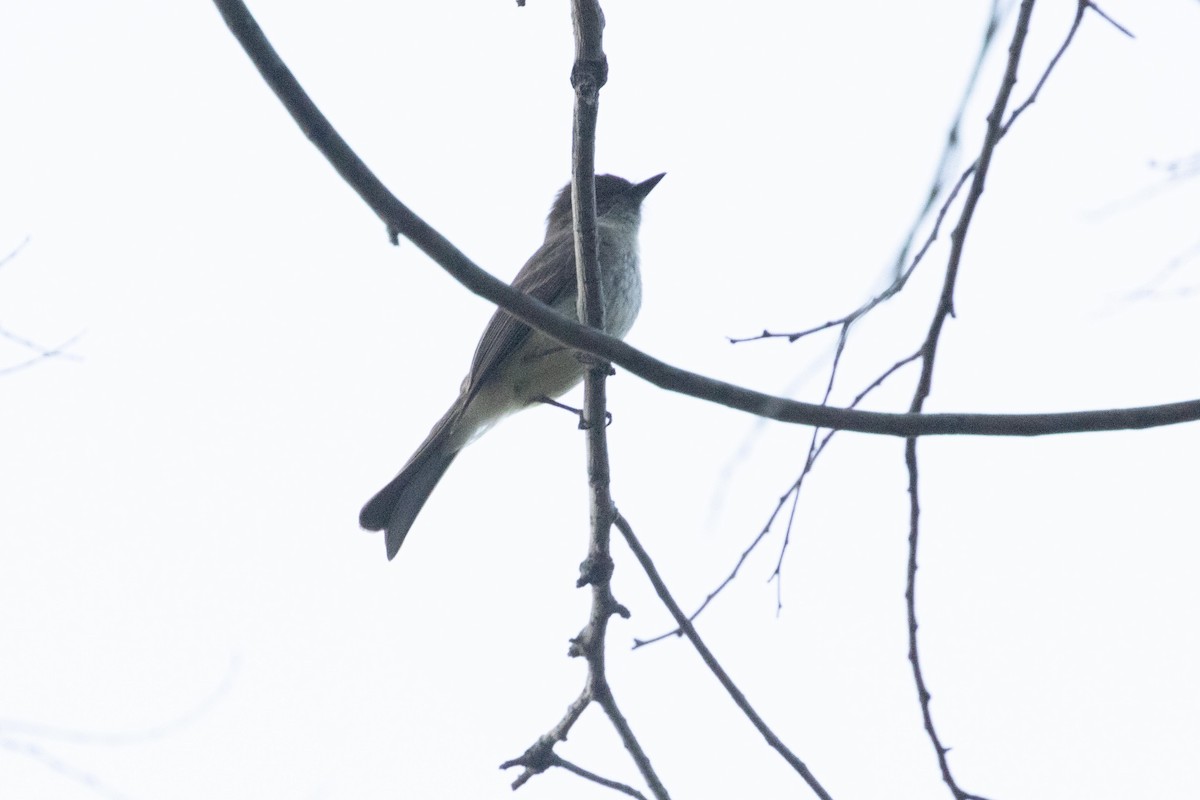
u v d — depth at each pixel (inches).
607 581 336.8
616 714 342.0
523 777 344.2
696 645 331.9
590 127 287.1
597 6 272.7
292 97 219.6
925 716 282.7
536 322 243.9
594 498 333.7
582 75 277.9
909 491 269.3
